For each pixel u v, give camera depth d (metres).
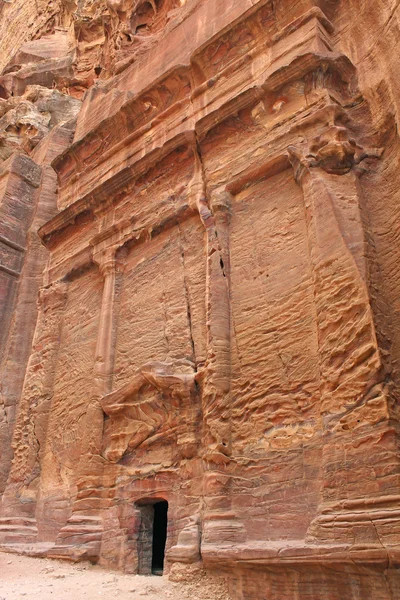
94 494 8.47
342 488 5.41
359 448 5.45
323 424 5.91
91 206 11.97
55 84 25.70
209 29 12.46
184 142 10.13
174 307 9.14
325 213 7.02
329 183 7.34
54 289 12.12
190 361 8.33
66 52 28.30
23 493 10.06
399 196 6.88
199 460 7.30
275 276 7.62
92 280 11.51
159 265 9.93
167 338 8.95
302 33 9.42
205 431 7.29
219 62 10.92
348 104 8.30
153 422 8.23
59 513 9.26
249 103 9.14
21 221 15.39
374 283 6.32
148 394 8.45
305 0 9.59
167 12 17.16
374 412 5.49
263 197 8.52
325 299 6.46
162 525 9.57
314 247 6.94
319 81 8.46
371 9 8.52
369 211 7.20
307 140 8.01
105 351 9.77
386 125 7.52
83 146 13.69
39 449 10.47
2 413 12.20
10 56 33.62
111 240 11.09
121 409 8.68
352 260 6.41
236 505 6.55
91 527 8.07
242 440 6.90
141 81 14.16
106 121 12.91
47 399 10.95
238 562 5.84
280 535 5.99
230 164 9.23
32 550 8.72
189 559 6.29
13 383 12.74
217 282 8.16
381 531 4.83
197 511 6.91
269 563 5.55
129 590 6.25
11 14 36.91
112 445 8.62
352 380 5.80
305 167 7.64
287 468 6.30
